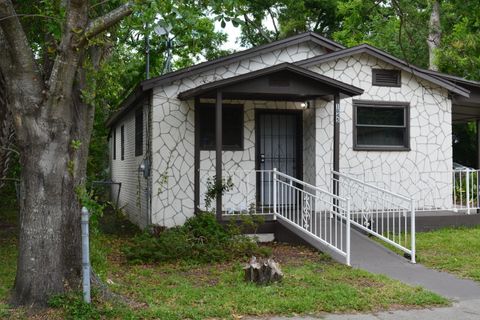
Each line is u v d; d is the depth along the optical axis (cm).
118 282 730
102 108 1781
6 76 576
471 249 983
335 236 927
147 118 1188
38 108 573
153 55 1934
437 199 1301
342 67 1249
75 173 604
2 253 934
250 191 1198
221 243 922
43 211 579
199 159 1139
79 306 564
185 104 1147
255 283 719
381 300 659
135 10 590
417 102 1298
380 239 1050
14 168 1283
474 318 604
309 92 1077
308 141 1250
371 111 1275
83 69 623
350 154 1248
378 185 1260
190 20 650
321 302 638
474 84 1334
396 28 1919
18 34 559
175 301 639
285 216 1088
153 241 888
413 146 1292
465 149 2273
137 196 1369
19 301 576
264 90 1049
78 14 573
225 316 584
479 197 1273
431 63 1786
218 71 1177
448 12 1766
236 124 1206
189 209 1138
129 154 1548
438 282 768
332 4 2592
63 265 590
